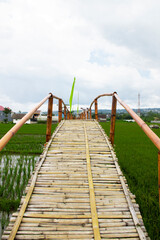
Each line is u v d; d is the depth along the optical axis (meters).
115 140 14.38
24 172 7.18
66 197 2.91
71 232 2.36
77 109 20.42
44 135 17.77
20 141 13.73
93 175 3.44
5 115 53.12
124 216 2.62
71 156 4.02
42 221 2.49
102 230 2.41
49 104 5.25
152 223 3.92
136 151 10.50
